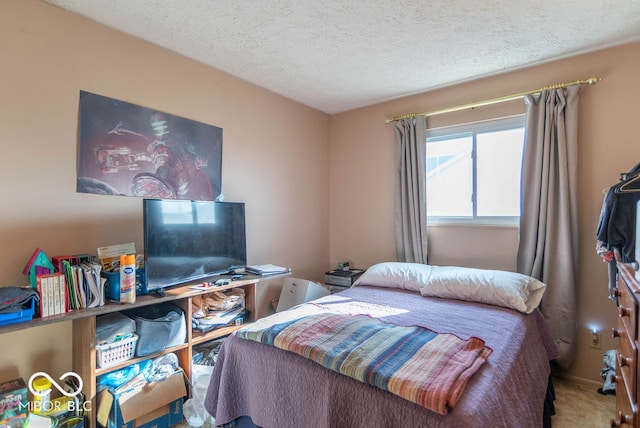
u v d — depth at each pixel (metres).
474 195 2.83
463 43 2.17
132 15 1.87
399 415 1.11
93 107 1.91
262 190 2.92
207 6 1.79
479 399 1.08
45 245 1.75
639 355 1.07
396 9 1.81
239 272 2.55
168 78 2.26
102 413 1.65
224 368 1.64
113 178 2.00
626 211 1.75
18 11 1.66
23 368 1.68
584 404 2.07
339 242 3.57
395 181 3.12
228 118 2.64
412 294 2.41
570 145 2.30
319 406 1.30
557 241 2.34
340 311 1.97
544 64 2.47
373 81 2.79
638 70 2.16
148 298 1.83
